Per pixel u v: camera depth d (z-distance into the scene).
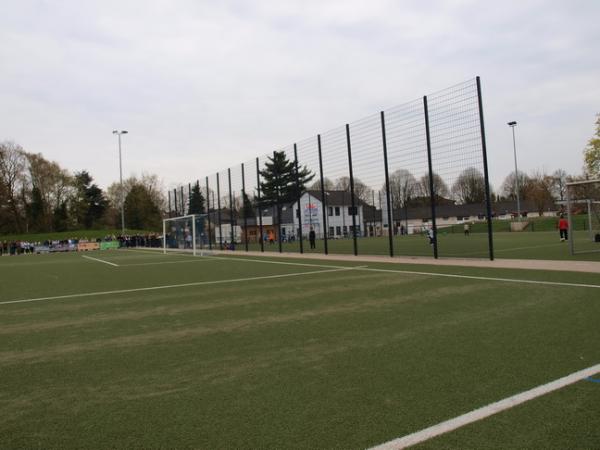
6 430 3.39
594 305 7.25
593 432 3.04
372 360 4.80
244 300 9.24
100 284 13.42
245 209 31.44
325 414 3.46
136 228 80.94
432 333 5.85
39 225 75.75
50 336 6.59
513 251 19.89
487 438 2.99
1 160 72.25
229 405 3.71
